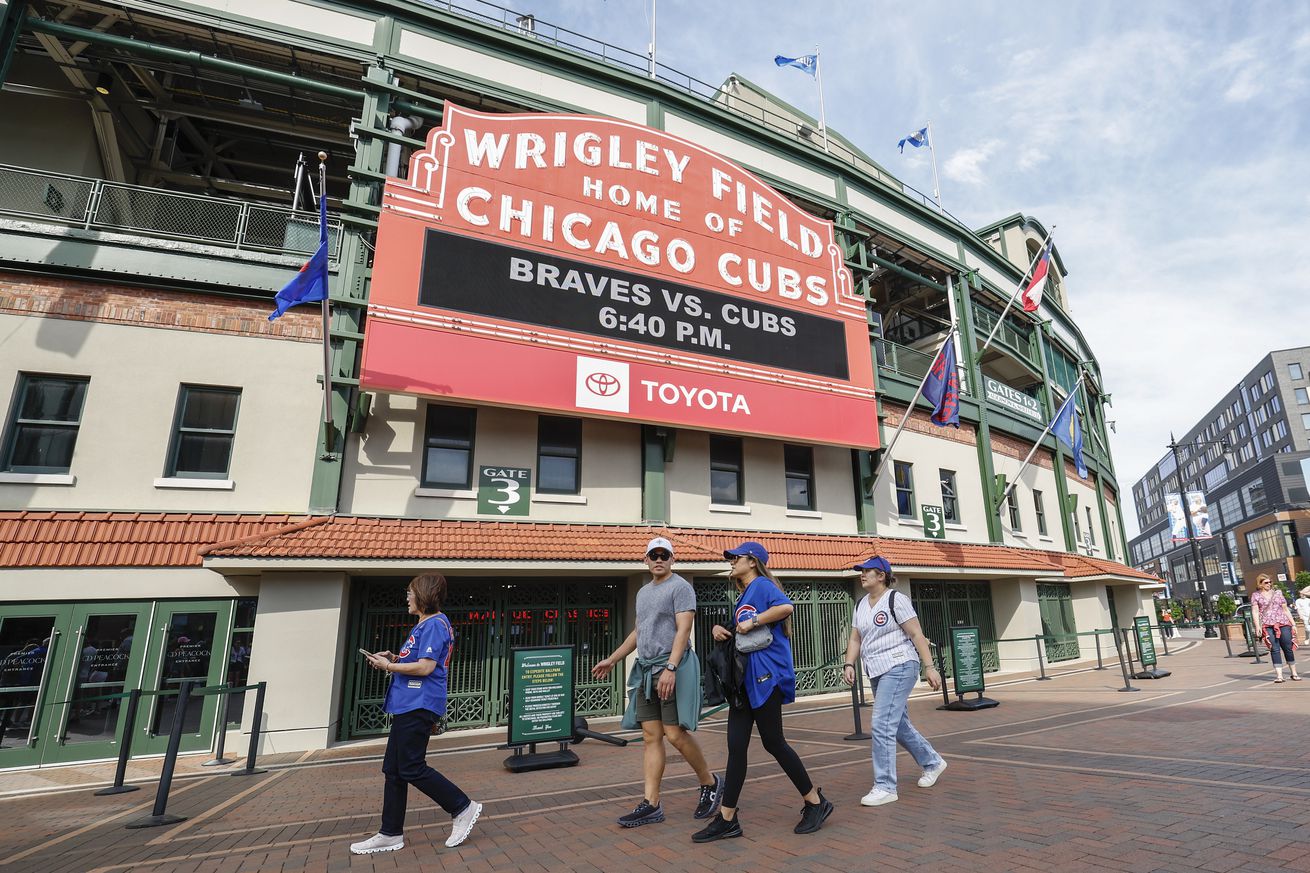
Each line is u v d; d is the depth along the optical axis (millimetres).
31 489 9812
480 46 13906
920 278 20141
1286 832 3689
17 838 5219
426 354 11156
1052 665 19359
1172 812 4227
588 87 14883
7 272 10383
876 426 15828
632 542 12023
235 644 10109
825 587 15047
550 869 3922
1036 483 22328
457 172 12289
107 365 10508
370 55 12867
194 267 11164
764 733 4320
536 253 12594
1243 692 10609
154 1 11711
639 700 4797
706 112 16266
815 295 15859
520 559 10773
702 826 4617
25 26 11172
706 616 13289
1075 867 3391
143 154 15617
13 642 9141
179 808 6172
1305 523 65562
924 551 16219
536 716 7910
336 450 10984
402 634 11156
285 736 9469
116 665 9484
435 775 4504
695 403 13469
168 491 10375
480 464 12039
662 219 14148
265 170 18406
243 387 11062
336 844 4691
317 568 9766
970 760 6527
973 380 20062
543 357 12117
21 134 13227
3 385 10047
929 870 3482
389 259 11273
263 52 12672
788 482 15492
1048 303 27516
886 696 5062
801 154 17734
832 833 4250
